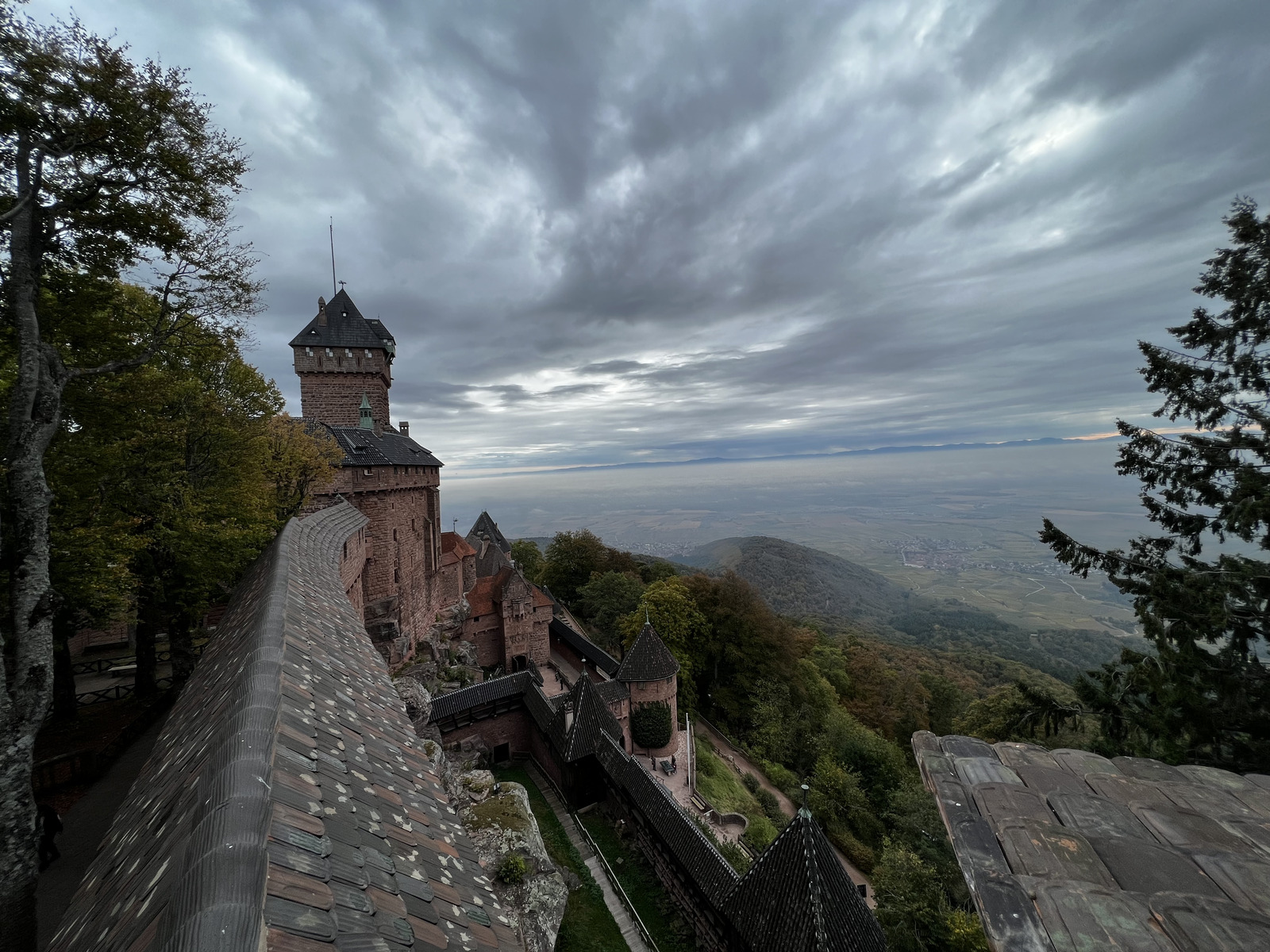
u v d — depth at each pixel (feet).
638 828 78.69
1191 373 51.37
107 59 34.86
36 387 31.48
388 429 146.30
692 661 175.83
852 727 159.02
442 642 132.98
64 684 63.77
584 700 95.45
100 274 43.14
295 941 9.95
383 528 101.14
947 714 207.82
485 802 65.87
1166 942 8.79
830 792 125.70
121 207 39.50
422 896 15.23
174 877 11.02
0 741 26.35
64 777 49.67
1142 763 14.71
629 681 122.83
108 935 12.28
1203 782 13.66
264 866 10.73
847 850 108.88
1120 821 12.30
